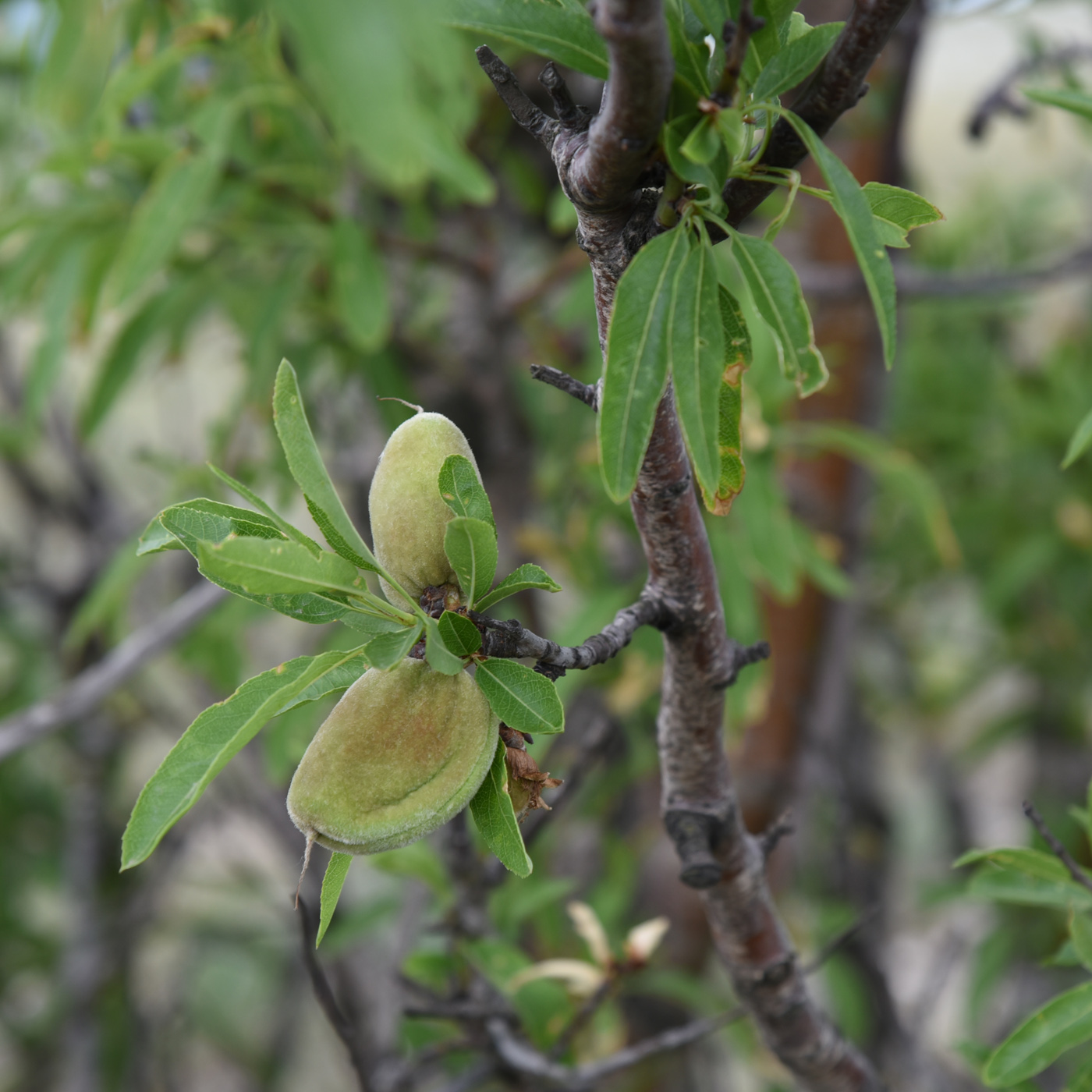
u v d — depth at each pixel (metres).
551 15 0.55
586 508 1.09
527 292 1.12
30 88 1.00
